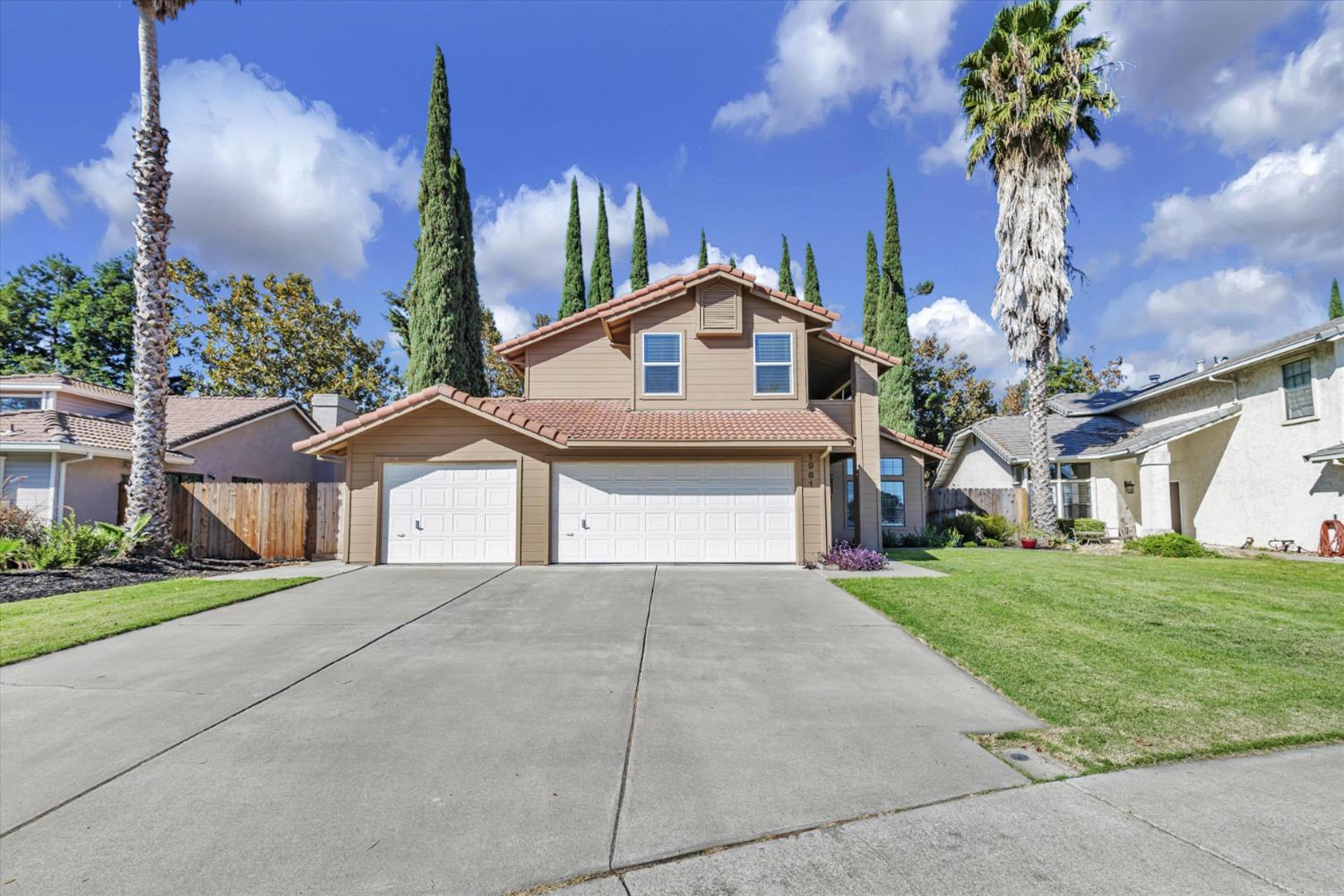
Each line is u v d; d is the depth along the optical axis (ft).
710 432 41.19
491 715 15.23
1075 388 122.31
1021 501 63.67
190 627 24.07
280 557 46.44
